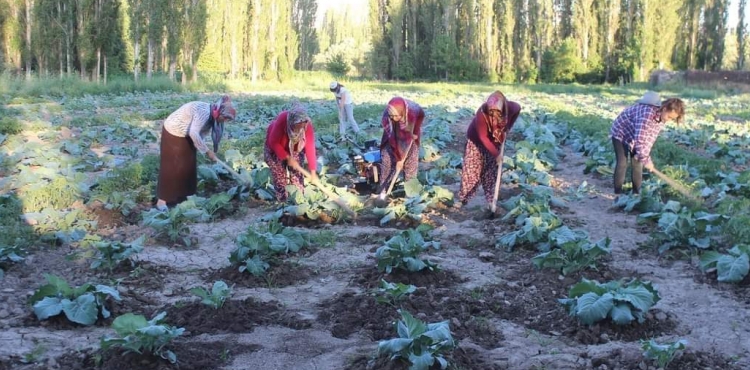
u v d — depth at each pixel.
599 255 6.82
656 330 5.50
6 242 7.28
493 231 8.38
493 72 60.78
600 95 37.34
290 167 9.19
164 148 8.90
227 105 8.85
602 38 56.72
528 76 59.06
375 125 18.61
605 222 8.92
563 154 14.43
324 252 7.52
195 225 8.59
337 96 15.80
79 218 8.55
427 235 7.80
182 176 9.01
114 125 18.16
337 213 8.71
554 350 5.14
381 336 5.36
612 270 6.89
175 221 7.92
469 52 61.22
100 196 9.25
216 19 52.53
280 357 5.01
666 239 7.57
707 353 5.08
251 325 5.54
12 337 5.14
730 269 6.50
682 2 53.06
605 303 5.37
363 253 7.50
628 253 7.60
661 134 17.16
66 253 7.32
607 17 56.16
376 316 5.64
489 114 8.51
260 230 7.65
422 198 8.99
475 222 8.84
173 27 36.78
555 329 5.55
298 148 8.73
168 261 7.20
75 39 36.91
